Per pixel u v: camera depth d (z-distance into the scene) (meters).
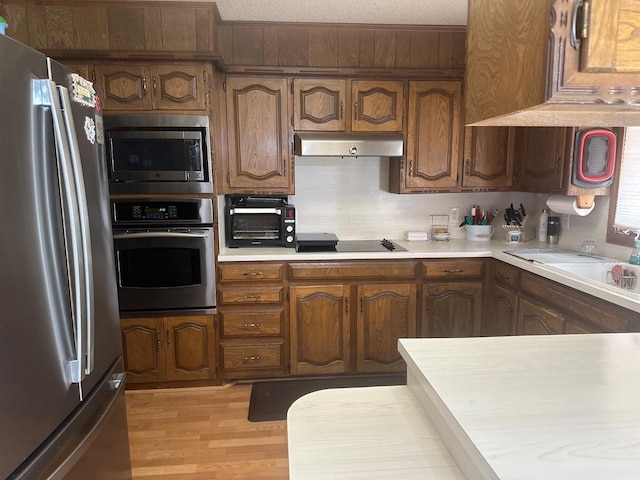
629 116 0.87
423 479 0.88
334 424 1.07
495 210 3.46
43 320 1.16
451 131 3.04
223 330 2.82
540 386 0.99
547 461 0.74
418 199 3.40
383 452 0.97
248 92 2.84
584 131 2.45
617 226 2.54
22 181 1.09
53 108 1.18
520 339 1.28
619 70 0.60
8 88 1.05
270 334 2.86
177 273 2.72
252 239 2.99
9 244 1.04
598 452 0.76
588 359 1.13
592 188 2.52
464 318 2.95
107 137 2.57
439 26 2.91
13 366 1.05
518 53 0.72
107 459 1.57
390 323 2.91
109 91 2.54
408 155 3.03
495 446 0.77
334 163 3.29
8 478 1.04
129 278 2.69
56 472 1.18
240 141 2.88
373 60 2.94
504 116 0.82
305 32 2.87
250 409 2.60
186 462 2.13
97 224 1.53
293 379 2.97
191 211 2.68
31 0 2.46
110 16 2.50
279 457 2.17
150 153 2.61
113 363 1.68
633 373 1.05
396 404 1.17
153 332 2.76
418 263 2.87
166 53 2.51
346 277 2.84
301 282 2.83
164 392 2.81
